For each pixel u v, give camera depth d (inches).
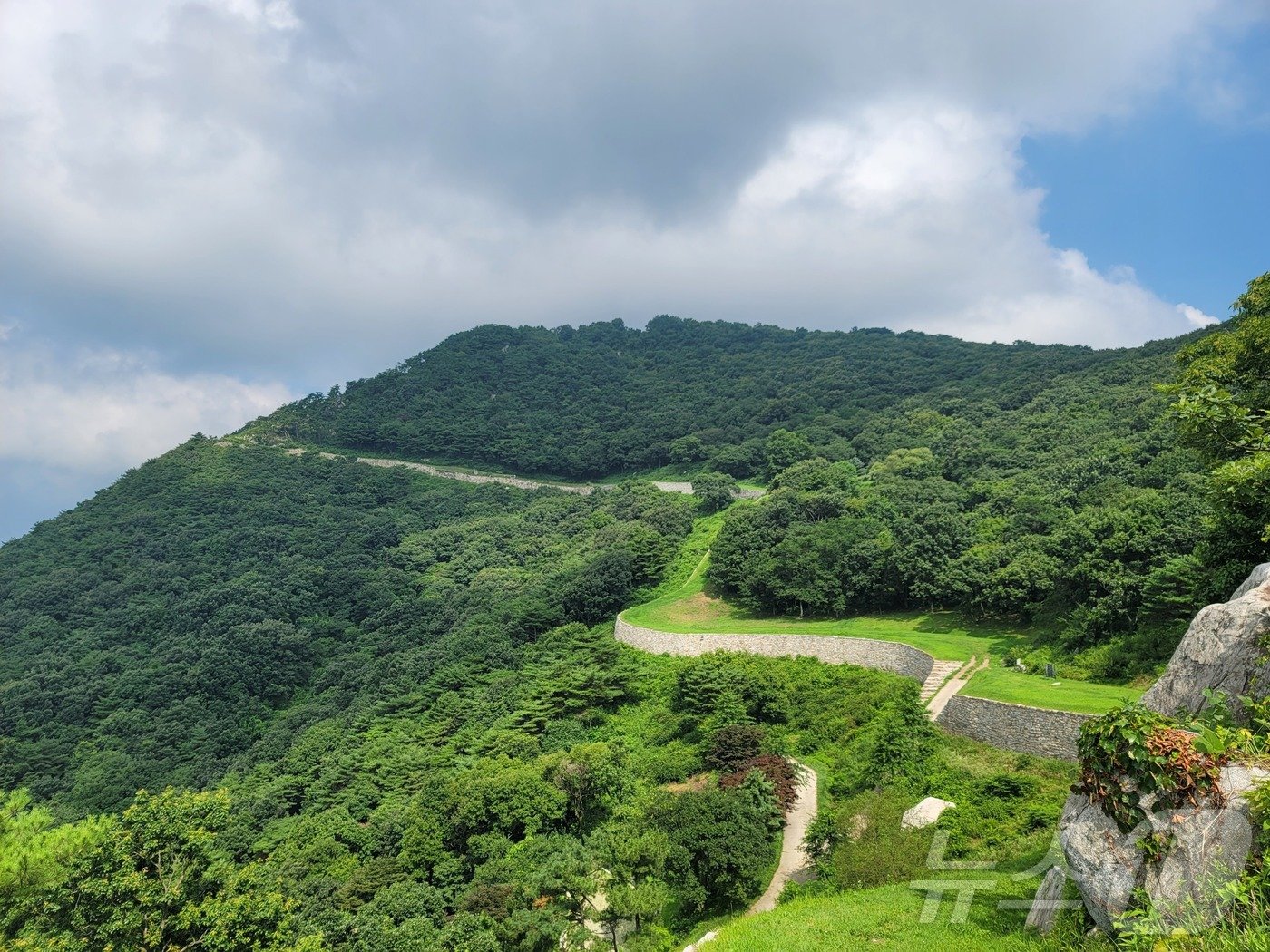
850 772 1407.5
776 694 1797.5
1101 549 1624.0
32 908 848.3
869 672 1827.0
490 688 2456.9
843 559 2353.6
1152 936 368.2
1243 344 990.4
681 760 1681.8
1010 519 2250.2
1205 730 403.5
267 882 1568.7
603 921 1200.2
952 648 1769.2
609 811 1632.6
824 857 1126.4
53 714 3117.6
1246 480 660.1
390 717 2524.6
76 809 2458.2
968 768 1207.6
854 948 612.1
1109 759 429.7
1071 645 1565.0
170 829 917.8
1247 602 493.7
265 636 3494.1
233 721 3088.1
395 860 1605.6
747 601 2596.0
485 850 1534.2
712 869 1167.6
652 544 3238.2
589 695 2106.3
